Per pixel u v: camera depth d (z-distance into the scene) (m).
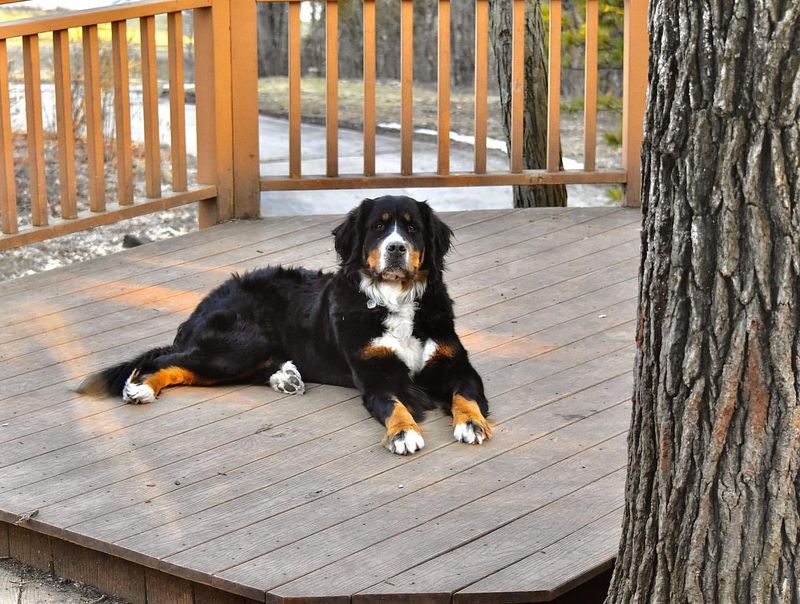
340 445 3.93
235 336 4.48
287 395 4.41
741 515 2.44
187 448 3.92
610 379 4.44
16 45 14.62
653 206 2.49
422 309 4.32
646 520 2.63
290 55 6.36
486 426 3.96
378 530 3.33
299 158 6.57
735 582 2.47
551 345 4.79
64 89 5.77
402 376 4.26
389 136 14.11
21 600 3.40
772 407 2.38
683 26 2.35
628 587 2.71
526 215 6.54
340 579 3.06
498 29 7.73
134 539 3.30
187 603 3.27
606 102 10.16
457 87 17.72
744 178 2.32
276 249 6.05
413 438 3.86
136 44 15.77
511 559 3.16
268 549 3.23
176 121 6.27
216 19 6.21
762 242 2.32
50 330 5.05
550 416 4.13
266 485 3.63
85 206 10.77
